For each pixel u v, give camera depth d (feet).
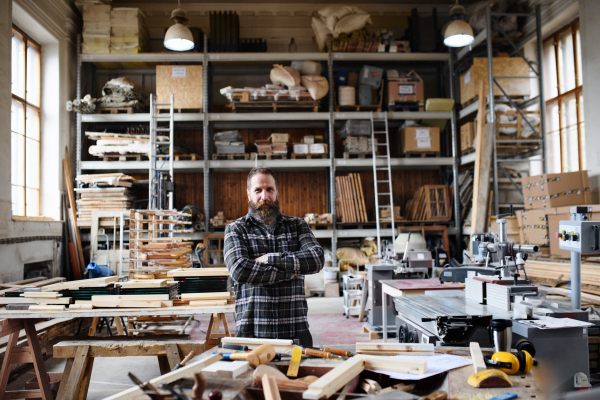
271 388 3.88
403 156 28.78
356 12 26.20
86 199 24.06
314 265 7.10
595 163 21.50
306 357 5.47
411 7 30.07
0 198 18.79
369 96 27.04
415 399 4.00
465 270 11.89
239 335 7.09
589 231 8.39
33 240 21.22
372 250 26.50
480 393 4.31
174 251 12.80
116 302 9.24
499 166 24.38
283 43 30.01
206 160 25.68
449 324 7.54
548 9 25.08
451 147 29.68
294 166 26.76
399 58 27.17
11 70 20.08
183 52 26.94
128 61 26.27
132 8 26.23
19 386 11.55
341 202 26.76
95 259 23.32
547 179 19.39
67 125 25.43
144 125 28.14
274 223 7.71
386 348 5.55
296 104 26.45
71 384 8.35
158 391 3.94
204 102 25.98
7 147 19.62
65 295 9.28
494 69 25.03
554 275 15.53
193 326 17.38
